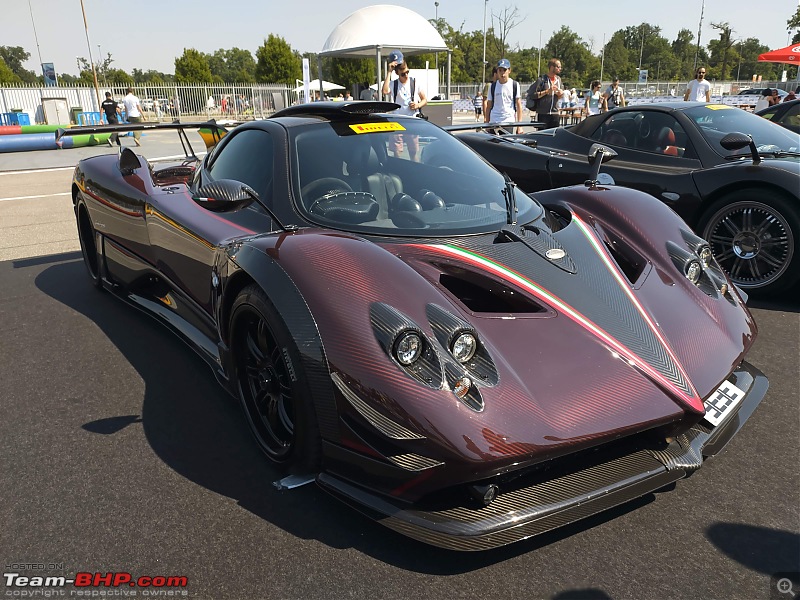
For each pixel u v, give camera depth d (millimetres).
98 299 4055
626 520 1909
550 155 5117
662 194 4293
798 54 16047
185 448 2324
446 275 2070
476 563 1736
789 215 3680
